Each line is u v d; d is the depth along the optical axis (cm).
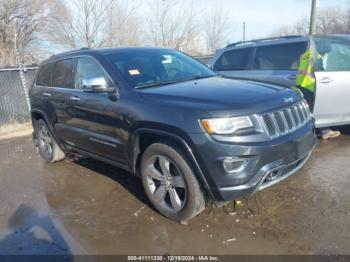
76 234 364
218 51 733
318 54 559
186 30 1769
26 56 2072
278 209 370
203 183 328
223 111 313
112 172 524
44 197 463
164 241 337
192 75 452
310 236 320
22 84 1033
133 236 351
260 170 316
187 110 325
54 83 532
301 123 366
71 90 481
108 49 461
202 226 353
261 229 338
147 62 445
